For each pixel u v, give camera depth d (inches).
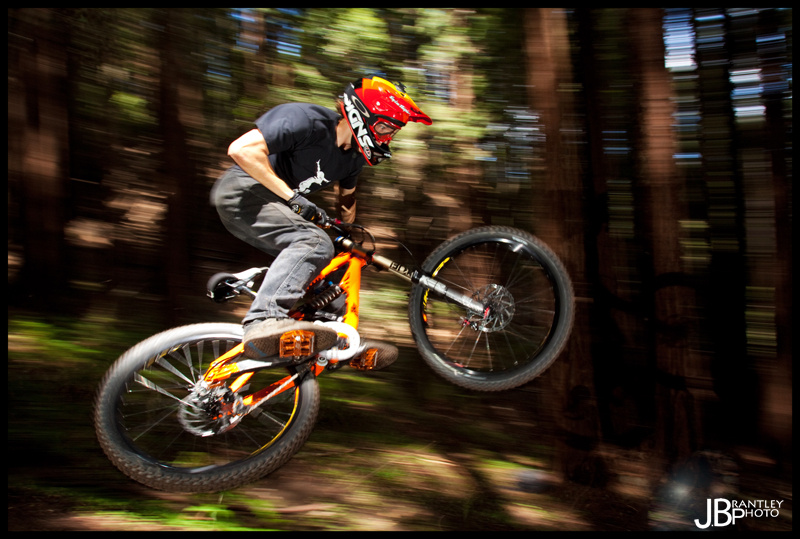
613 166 122.0
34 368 147.5
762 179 122.8
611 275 122.3
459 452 138.8
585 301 121.6
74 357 155.2
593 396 124.3
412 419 150.6
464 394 161.8
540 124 121.4
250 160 90.8
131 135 197.8
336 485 121.1
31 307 182.9
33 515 102.5
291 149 96.6
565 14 118.2
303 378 101.8
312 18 168.9
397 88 96.3
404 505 117.0
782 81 117.6
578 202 119.9
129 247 199.9
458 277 143.0
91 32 182.5
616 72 121.8
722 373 135.9
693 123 122.6
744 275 133.2
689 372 120.4
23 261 189.5
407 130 166.1
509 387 108.1
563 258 120.0
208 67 180.7
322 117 96.7
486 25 161.8
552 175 119.9
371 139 96.3
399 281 187.9
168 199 188.4
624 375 125.4
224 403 97.0
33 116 185.5
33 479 111.8
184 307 188.5
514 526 113.0
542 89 119.0
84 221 198.8
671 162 115.1
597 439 124.6
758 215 124.5
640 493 120.3
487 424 151.6
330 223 98.5
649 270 120.6
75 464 117.1
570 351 123.9
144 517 105.2
